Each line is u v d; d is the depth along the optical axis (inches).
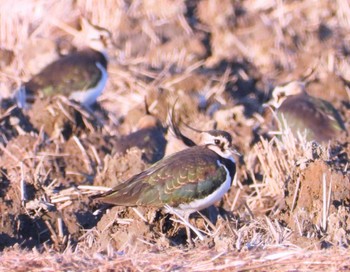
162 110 791.1
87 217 529.3
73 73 743.7
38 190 544.7
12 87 789.2
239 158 599.5
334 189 515.2
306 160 536.7
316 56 864.3
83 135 661.3
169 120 613.0
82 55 756.6
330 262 415.8
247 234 471.5
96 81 752.3
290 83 738.2
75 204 534.3
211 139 518.3
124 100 805.9
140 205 498.0
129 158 569.0
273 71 856.3
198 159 507.2
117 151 625.9
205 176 503.5
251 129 714.8
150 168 509.4
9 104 713.0
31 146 606.5
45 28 879.1
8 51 860.6
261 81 842.8
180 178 500.4
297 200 527.5
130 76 829.8
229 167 514.3
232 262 417.7
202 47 869.2
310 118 677.9
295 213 502.3
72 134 674.8
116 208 507.5
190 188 500.1
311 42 877.8
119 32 874.1
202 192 502.3
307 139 655.1
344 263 414.3
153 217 499.8
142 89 811.4
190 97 800.3
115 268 418.3
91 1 895.1
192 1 909.8
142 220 498.0
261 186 572.1
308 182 523.5
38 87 734.5
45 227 523.8
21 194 534.6
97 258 429.7
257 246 439.5
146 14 892.0
